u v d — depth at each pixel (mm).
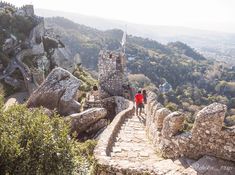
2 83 58688
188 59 167500
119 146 11289
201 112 8844
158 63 134750
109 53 28766
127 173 8430
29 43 87438
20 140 8008
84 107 24484
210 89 109500
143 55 146875
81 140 15844
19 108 8703
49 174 7934
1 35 82688
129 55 142125
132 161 9672
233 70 150125
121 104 23422
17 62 74188
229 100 83750
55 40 98562
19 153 7531
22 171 7566
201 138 8844
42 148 7996
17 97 53312
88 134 16438
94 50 150875
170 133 9633
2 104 9031
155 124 11602
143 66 125875
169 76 123438
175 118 9539
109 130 12406
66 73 21125
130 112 18406
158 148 10617
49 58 89000
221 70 141375
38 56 83750
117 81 28531
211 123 8664
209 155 8711
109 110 25250
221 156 8578
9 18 92875
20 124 8406
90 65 140125
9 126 8172
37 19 101875
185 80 122312
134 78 87875
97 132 16391
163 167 8406
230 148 8430
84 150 11594
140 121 16422
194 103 77062
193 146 8969
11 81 60688
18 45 84875
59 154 8219
